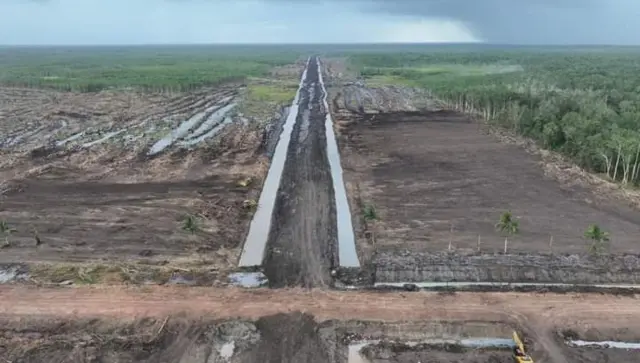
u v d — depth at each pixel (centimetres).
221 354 3756
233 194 7038
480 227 5884
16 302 4344
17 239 5566
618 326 4069
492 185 7369
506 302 4375
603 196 6844
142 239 5597
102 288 4572
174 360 3700
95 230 5819
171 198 6850
